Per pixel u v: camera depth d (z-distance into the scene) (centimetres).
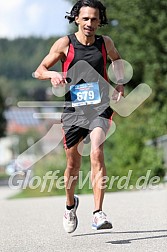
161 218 1745
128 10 4628
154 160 3572
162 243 1331
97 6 1345
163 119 4222
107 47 1377
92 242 1373
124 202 2312
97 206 1362
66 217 1448
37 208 2245
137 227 1584
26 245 1377
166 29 4575
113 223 1680
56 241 1412
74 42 1355
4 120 15038
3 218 1933
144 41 4709
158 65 4694
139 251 1247
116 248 1287
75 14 1359
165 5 4519
